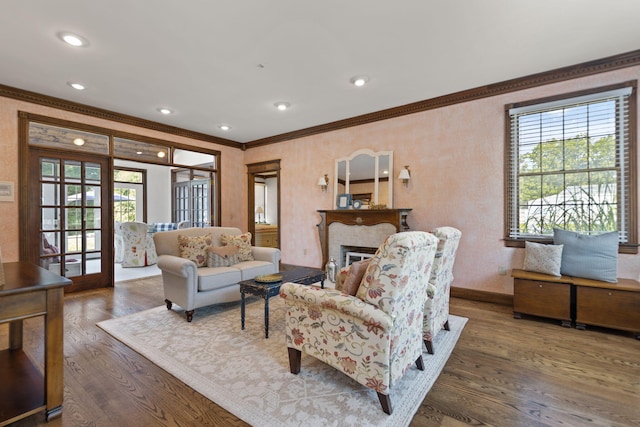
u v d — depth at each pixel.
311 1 2.07
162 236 3.35
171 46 2.61
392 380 1.58
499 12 2.18
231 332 2.62
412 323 1.79
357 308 1.56
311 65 2.97
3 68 2.98
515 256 3.35
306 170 5.18
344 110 4.25
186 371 1.98
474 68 3.04
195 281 2.90
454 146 3.71
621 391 1.77
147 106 4.07
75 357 2.18
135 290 4.10
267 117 4.55
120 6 2.09
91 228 4.17
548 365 2.07
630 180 2.80
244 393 1.75
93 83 3.35
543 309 2.84
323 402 1.66
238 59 2.85
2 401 1.50
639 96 2.75
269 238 7.13
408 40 2.54
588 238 2.80
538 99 3.20
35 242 3.69
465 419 1.53
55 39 2.49
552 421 1.52
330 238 4.69
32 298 1.46
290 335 1.93
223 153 5.82
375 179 4.33
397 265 1.51
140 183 8.35
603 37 2.50
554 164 3.19
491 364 2.08
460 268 3.67
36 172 3.70
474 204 3.58
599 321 2.61
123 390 1.78
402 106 4.05
